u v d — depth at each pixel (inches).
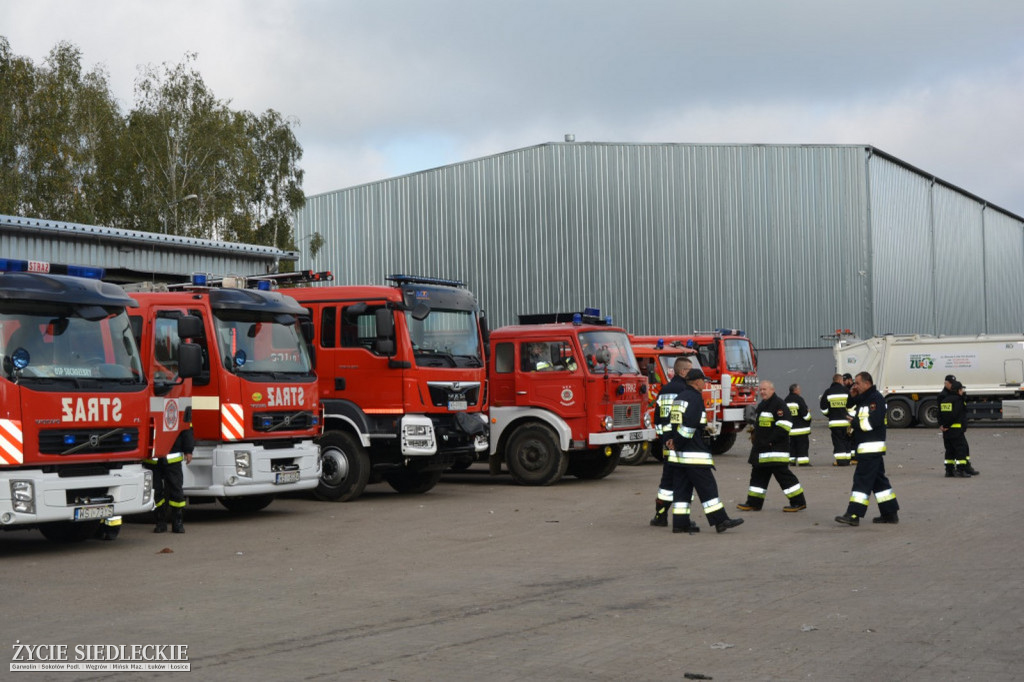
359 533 536.1
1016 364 1534.2
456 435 703.1
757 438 609.9
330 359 689.0
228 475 570.9
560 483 813.2
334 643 297.0
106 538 513.3
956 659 274.7
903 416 1594.5
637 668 268.1
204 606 351.3
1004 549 455.8
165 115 1726.1
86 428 457.4
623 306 1898.4
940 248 2378.2
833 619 323.0
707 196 1934.1
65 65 1665.8
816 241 1972.2
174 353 581.9
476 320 733.9
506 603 352.2
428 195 1941.4
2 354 434.6
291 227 1967.3
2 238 776.9
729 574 403.5
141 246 908.6
